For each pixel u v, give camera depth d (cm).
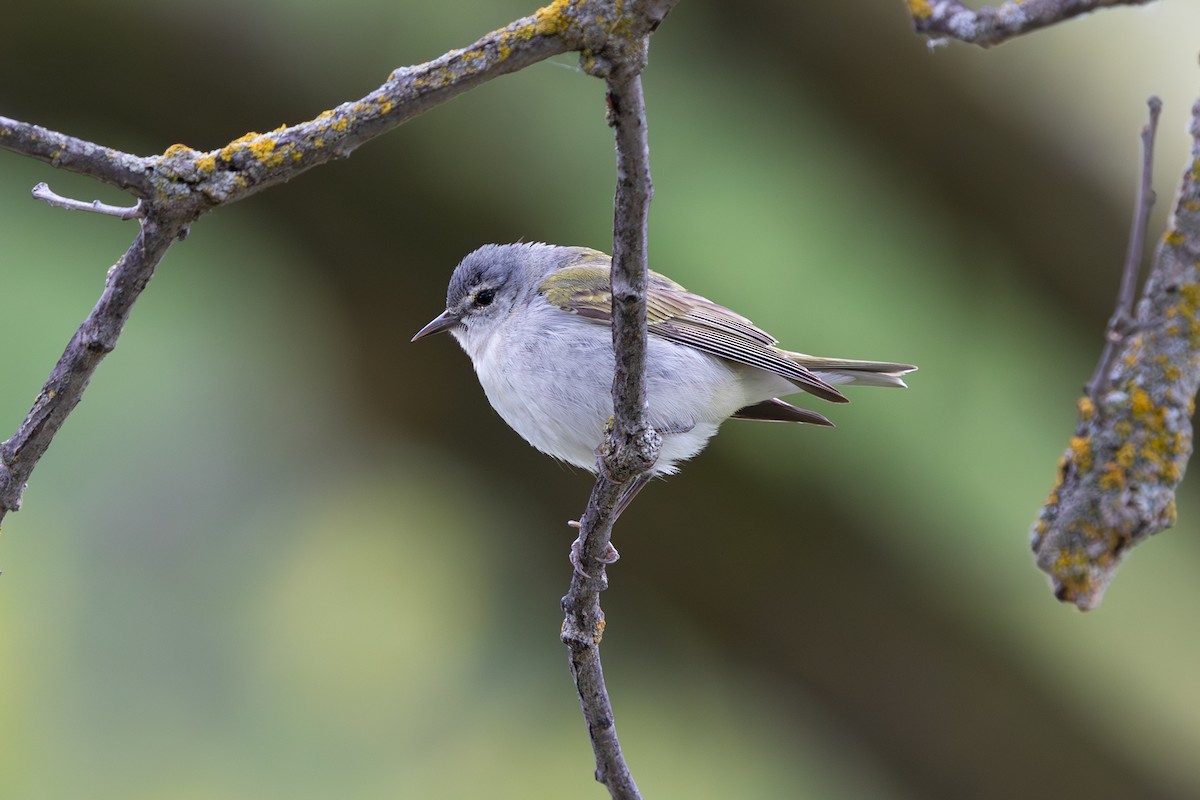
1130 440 418
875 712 1125
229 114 1059
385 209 1080
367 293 1117
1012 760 1125
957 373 1144
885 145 1118
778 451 1101
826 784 1137
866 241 1138
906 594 1112
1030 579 1116
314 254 1106
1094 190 1074
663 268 1093
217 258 1132
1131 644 1219
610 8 401
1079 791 1122
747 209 1116
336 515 1196
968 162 1100
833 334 1111
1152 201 402
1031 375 1158
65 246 1109
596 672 551
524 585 1173
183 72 1030
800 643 1125
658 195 1110
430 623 1178
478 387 1118
